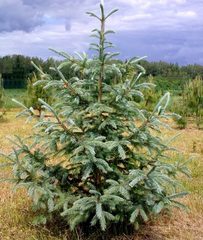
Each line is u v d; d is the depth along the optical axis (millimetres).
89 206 4562
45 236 5148
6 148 11695
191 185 7719
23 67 64750
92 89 5258
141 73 5090
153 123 4887
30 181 5059
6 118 21625
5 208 6016
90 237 5168
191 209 6375
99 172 5148
